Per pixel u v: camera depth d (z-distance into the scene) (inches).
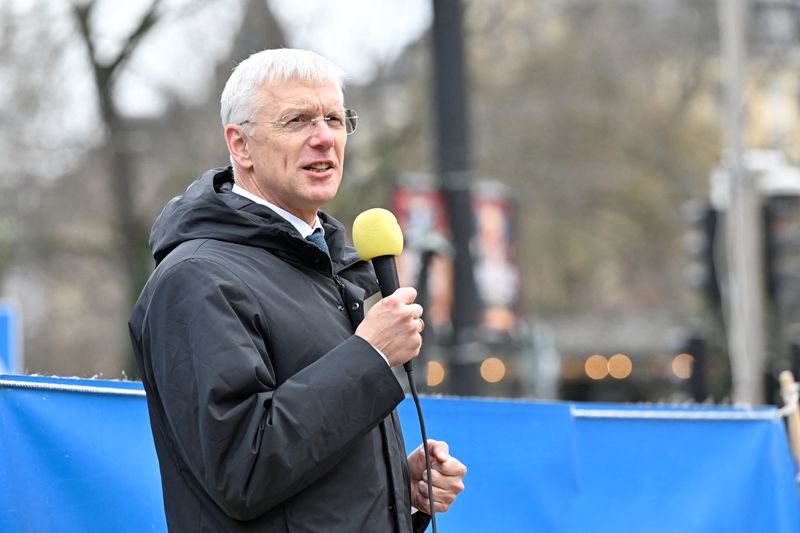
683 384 802.2
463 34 714.8
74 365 2311.8
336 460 205.6
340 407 202.4
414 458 244.8
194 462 204.1
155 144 1401.3
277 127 224.8
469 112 716.0
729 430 338.0
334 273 230.4
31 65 1359.5
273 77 226.2
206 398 200.5
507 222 891.4
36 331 2230.6
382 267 231.9
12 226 1489.9
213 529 210.7
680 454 335.3
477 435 324.8
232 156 232.4
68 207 1521.9
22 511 247.8
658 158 2070.6
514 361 1421.0
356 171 1350.9
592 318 2346.2
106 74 1301.7
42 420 256.2
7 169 1454.2
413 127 1363.2
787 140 1923.0
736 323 856.9
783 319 851.4
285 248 221.1
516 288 890.7
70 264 1900.8
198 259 211.9
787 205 855.7
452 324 709.3
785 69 1764.3
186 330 206.2
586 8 2069.4
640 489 332.5
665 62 2103.8
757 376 843.4
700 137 2107.5
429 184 714.8
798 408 356.2
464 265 710.5
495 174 1942.7
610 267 2434.8
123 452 269.0
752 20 1246.9
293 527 208.2
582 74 2036.2
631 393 2199.8
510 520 324.2
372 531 213.6
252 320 209.3
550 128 2006.6
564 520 327.3
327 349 216.1
